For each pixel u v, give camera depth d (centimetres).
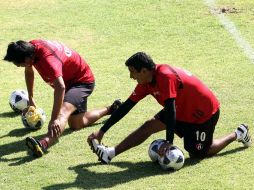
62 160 1636
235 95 2092
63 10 3309
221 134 1780
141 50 2666
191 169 1548
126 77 2339
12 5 3444
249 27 2911
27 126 1867
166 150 1529
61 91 1648
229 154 1636
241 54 2556
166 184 1469
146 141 1744
